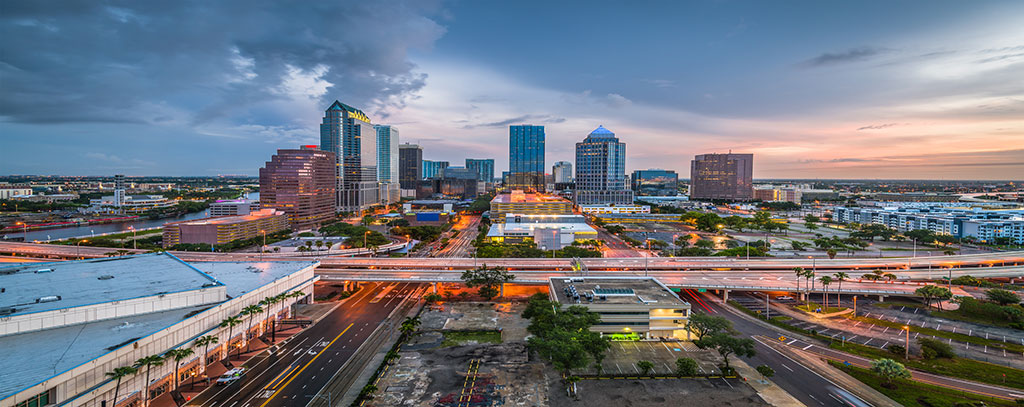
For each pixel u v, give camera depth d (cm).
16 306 11481
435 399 11175
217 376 12400
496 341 15038
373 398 11219
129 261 17238
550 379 12281
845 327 16388
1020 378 12212
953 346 14550
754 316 17712
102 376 9800
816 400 11188
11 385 8425
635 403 11025
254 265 19388
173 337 11706
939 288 18388
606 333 15350
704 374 12594
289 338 15288
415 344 14775
